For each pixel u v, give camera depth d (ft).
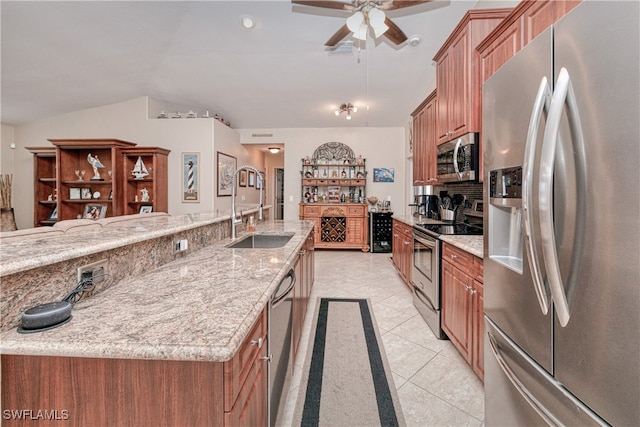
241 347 2.79
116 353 2.27
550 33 2.89
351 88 15.29
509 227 4.22
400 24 10.37
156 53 12.24
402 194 21.38
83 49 11.38
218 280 3.97
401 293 11.47
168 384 2.47
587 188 2.46
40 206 16.46
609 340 2.31
